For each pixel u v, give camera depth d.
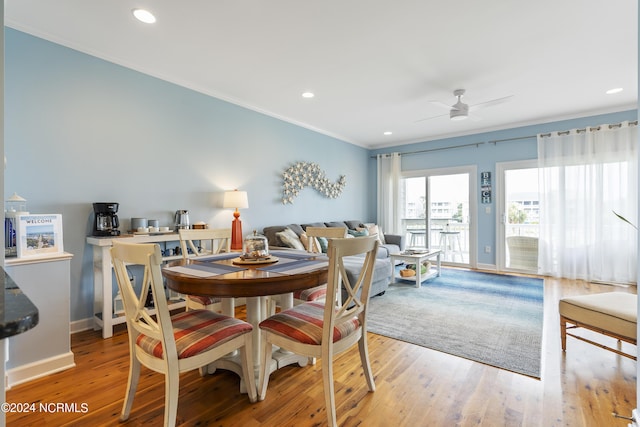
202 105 3.62
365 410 1.65
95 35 2.52
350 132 5.59
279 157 4.63
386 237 5.82
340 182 5.90
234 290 1.51
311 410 1.66
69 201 2.63
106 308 2.54
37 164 2.47
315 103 4.10
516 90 3.63
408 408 1.67
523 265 5.11
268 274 1.62
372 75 3.24
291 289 1.60
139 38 2.56
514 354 2.28
